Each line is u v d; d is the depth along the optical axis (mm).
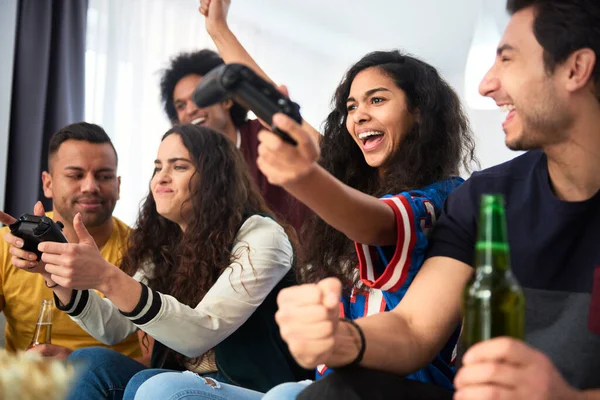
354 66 1522
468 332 719
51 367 802
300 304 763
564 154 930
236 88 830
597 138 910
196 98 877
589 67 882
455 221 1041
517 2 936
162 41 3604
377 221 1053
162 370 1458
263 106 819
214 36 1680
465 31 4246
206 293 1627
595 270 880
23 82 2955
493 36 2943
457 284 1003
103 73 3385
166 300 1486
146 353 1872
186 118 2740
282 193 2436
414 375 1155
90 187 1967
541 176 989
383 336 917
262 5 3971
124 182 3430
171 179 1730
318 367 1295
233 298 1566
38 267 1533
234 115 2672
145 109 3531
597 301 872
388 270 1107
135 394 1391
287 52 4316
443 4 3893
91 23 3373
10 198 2914
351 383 828
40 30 3000
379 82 1461
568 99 898
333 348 821
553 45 888
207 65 2795
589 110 901
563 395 649
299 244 1842
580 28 878
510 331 699
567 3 889
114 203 2041
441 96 1476
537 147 938
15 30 2939
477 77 2951
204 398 1331
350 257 1346
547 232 940
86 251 1413
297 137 788
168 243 1858
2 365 775
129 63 3482
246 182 1823
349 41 4418
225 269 1631
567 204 930
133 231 1933
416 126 1452
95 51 3359
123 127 3449
